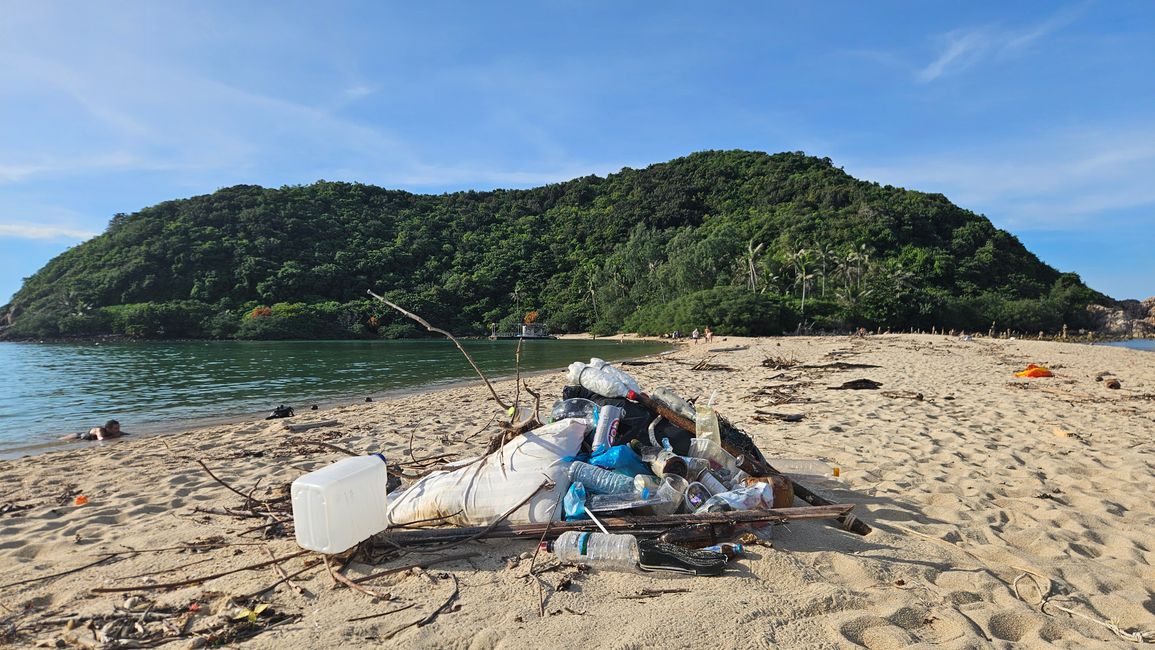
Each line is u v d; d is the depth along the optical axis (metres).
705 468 4.56
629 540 3.67
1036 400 11.01
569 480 4.22
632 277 97.31
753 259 81.44
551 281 111.94
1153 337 82.31
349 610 3.20
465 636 2.88
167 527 4.85
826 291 79.44
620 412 4.85
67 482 7.09
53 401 17.53
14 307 95.19
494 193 162.12
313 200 131.12
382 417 11.61
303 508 3.56
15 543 4.72
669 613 3.01
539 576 3.50
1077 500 5.21
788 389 13.33
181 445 9.64
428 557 3.79
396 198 147.38
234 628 3.03
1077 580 3.62
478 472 4.29
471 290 108.81
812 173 120.81
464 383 20.88
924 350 27.77
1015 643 2.91
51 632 3.16
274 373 26.81
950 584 3.49
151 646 2.95
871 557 3.78
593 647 2.74
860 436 7.86
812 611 3.09
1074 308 85.81
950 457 6.68
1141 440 7.55
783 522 4.06
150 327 82.94
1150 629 3.07
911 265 88.56
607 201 142.62
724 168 134.88
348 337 91.56
